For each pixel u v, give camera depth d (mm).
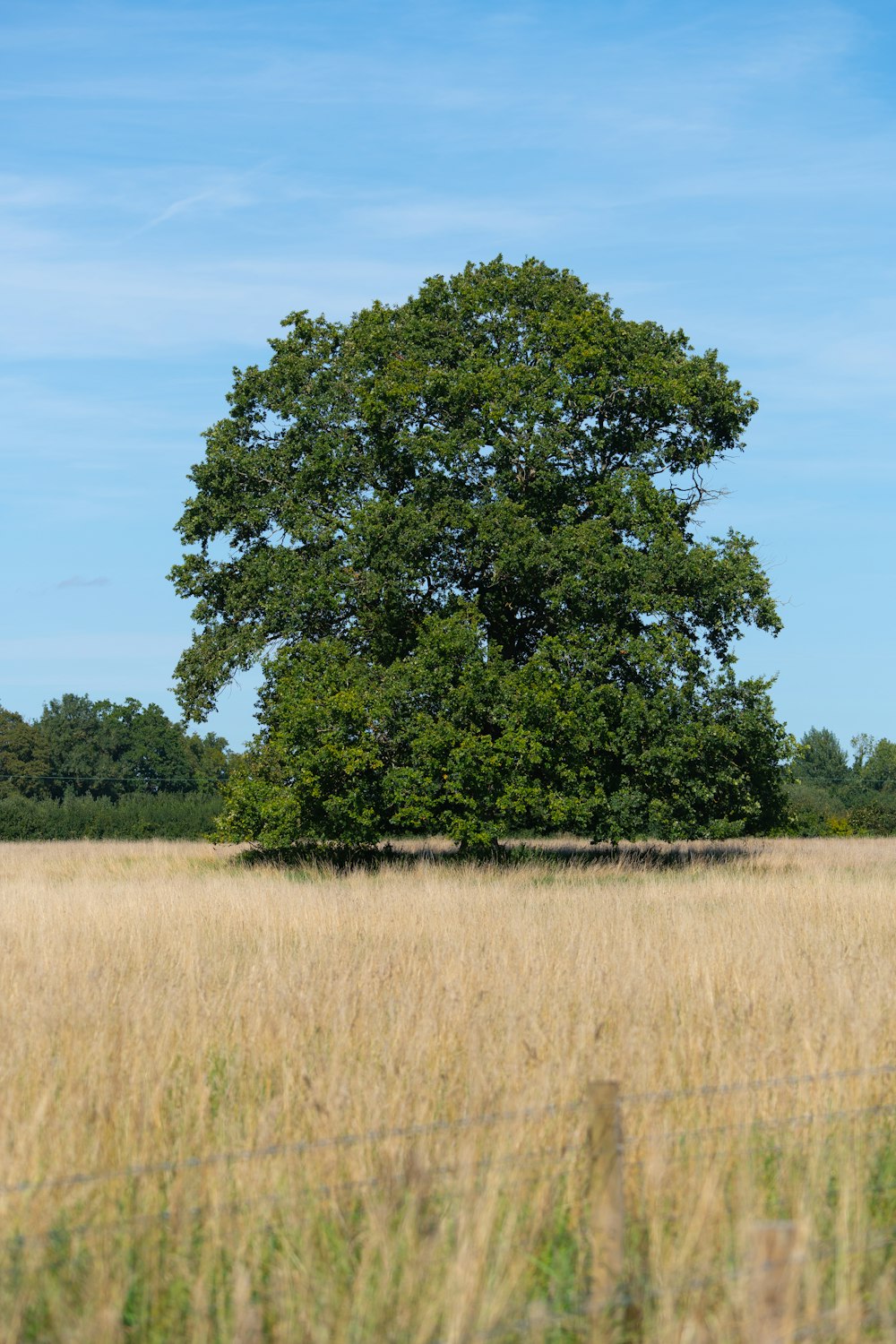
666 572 31000
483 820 29562
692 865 31203
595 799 29703
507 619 33594
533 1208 5566
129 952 12883
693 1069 7473
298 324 34812
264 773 33125
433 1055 7707
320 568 31328
